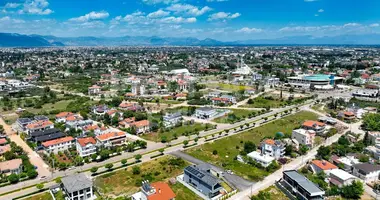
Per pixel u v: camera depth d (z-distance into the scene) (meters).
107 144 140.25
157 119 191.00
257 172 115.38
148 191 90.56
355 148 136.25
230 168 118.56
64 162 125.06
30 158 129.25
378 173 109.50
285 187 101.88
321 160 122.00
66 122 171.75
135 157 124.06
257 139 154.38
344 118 189.75
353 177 104.38
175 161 124.25
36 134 149.12
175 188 102.50
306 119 190.62
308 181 97.12
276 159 126.75
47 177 111.38
